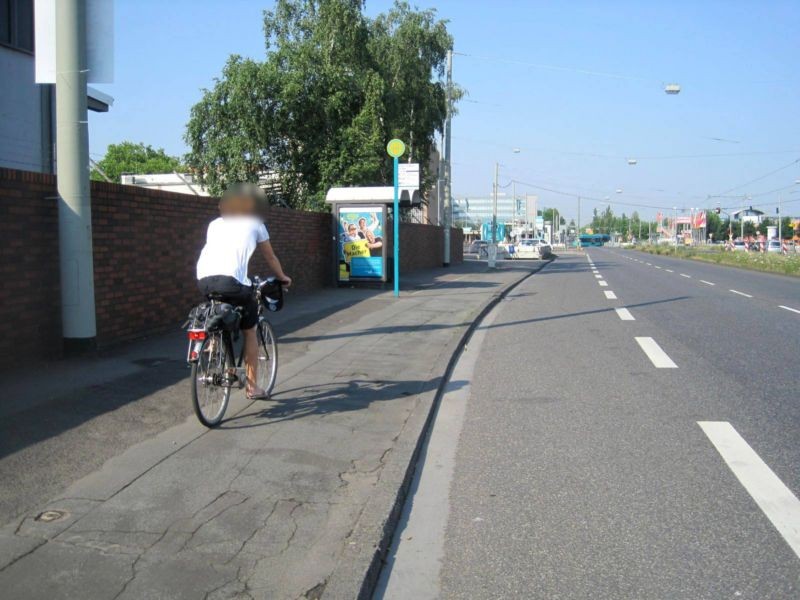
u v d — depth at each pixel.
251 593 3.25
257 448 5.26
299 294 16.64
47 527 3.84
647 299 18.67
